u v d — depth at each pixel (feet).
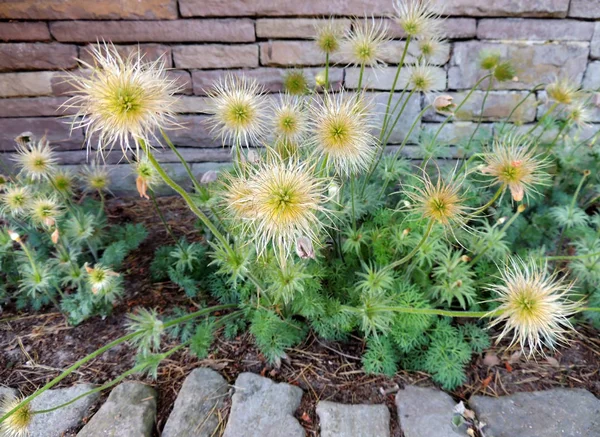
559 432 1.65
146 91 1.11
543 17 2.86
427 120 3.14
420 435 1.64
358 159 1.60
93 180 2.34
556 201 2.62
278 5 2.77
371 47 2.03
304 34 2.86
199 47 2.85
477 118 3.14
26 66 2.81
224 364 1.95
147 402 1.77
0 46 2.74
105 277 1.83
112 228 2.60
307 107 1.86
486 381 1.88
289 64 2.94
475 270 2.07
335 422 1.68
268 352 1.90
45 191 2.16
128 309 2.28
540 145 2.64
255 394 1.78
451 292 1.84
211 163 3.21
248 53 2.89
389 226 2.02
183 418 1.71
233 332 2.05
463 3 2.80
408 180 2.37
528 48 2.94
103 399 1.81
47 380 1.89
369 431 1.65
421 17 2.08
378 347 1.89
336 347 2.04
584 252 2.08
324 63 2.94
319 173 1.57
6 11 2.65
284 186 1.22
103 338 2.11
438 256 1.94
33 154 2.03
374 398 1.81
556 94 2.27
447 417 1.70
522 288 1.27
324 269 1.92
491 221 2.50
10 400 1.68
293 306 1.93
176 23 2.78
